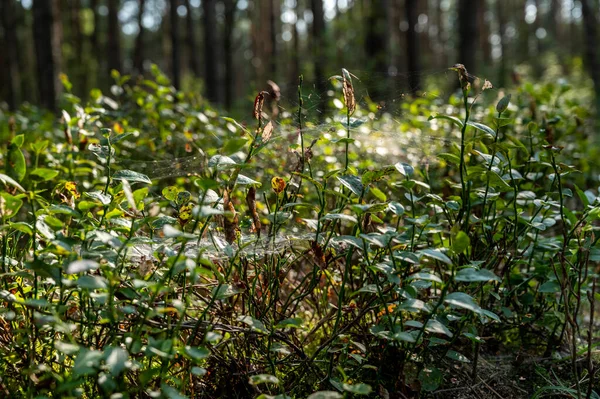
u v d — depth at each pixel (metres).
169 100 4.91
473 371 2.38
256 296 2.34
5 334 2.03
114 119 4.96
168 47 31.55
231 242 2.09
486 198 2.39
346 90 2.16
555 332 2.71
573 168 2.26
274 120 3.58
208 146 4.56
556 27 36.31
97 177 3.51
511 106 4.34
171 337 1.76
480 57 27.25
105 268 1.69
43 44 10.77
